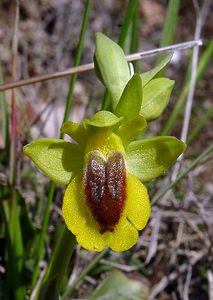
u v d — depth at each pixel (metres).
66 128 0.05
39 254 0.07
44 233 0.07
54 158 0.05
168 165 0.05
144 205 0.05
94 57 0.05
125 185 0.05
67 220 0.05
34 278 0.07
